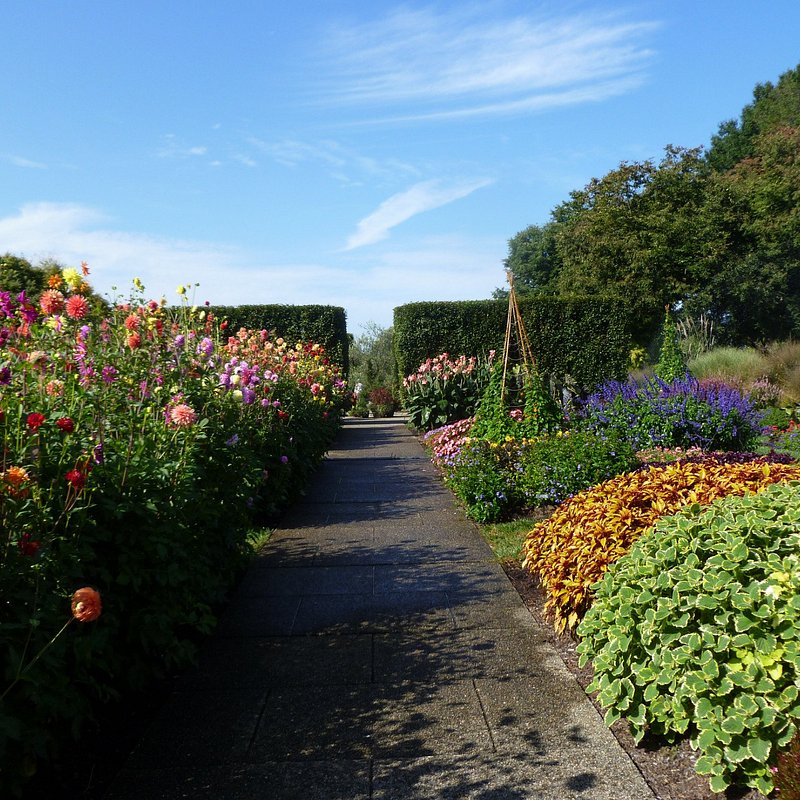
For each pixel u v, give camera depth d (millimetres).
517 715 2877
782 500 2932
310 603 4277
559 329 17953
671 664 2473
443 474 8656
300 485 7570
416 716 2891
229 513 4406
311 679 3258
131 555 2885
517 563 4949
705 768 2270
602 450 6398
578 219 32094
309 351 13156
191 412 3529
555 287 37781
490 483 6281
